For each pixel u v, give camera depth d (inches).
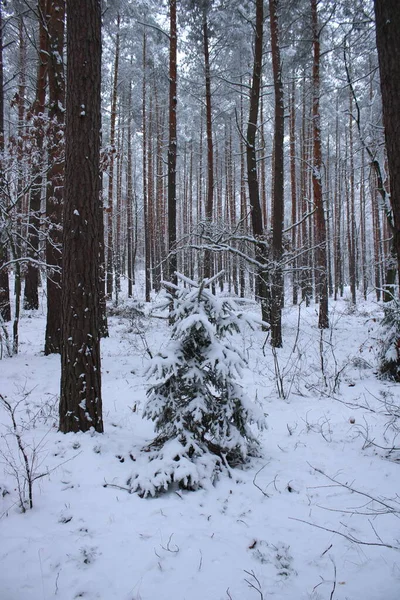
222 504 124.6
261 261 436.5
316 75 506.6
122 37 748.0
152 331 486.0
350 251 951.0
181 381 146.8
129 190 994.1
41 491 127.0
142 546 101.8
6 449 153.4
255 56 457.4
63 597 84.9
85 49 169.6
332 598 86.5
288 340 445.1
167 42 587.8
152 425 195.9
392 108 116.6
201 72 625.6
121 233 1306.6
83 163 169.9
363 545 105.7
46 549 99.3
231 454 158.9
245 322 145.3
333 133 1043.9
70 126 170.1
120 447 162.9
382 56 118.6
